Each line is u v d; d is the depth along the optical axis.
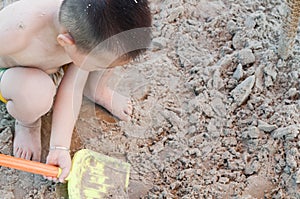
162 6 1.76
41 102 1.37
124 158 1.49
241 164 1.47
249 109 1.56
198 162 1.48
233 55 1.65
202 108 1.56
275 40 1.68
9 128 1.51
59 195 1.42
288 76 1.61
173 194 1.43
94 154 1.45
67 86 1.42
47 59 1.36
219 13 1.76
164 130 1.54
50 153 1.41
